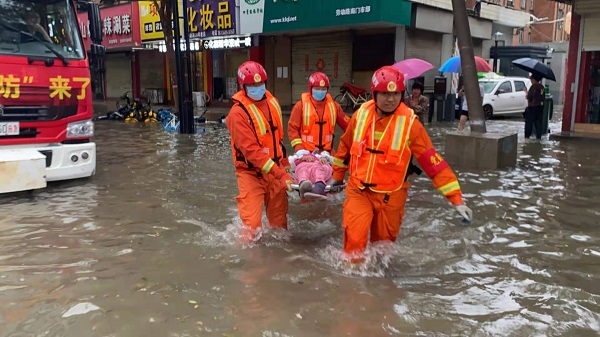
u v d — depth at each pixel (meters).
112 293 3.75
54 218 5.67
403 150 3.85
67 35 6.99
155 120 17.45
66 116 6.95
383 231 4.21
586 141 12.48
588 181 7.76
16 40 6.53
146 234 5.12
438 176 3.90
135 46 26.34
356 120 4.04
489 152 8.77
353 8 17.16
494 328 3.26
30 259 4.43
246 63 4.62
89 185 7.34
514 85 20.14
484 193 6.94
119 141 12.34
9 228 5.28
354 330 3.22
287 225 5.41
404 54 18.30
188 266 4.27
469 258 4.50
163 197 6.66
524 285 3.93
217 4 21.38
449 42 20.34
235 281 3.96
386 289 3.84
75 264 4.32
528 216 5.83
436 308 3.54
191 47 23.50
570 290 3.82
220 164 9.11
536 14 39.62
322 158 5.48
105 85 32.09
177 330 3.22
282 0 19.19
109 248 4.71
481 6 21.62
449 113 18.12
